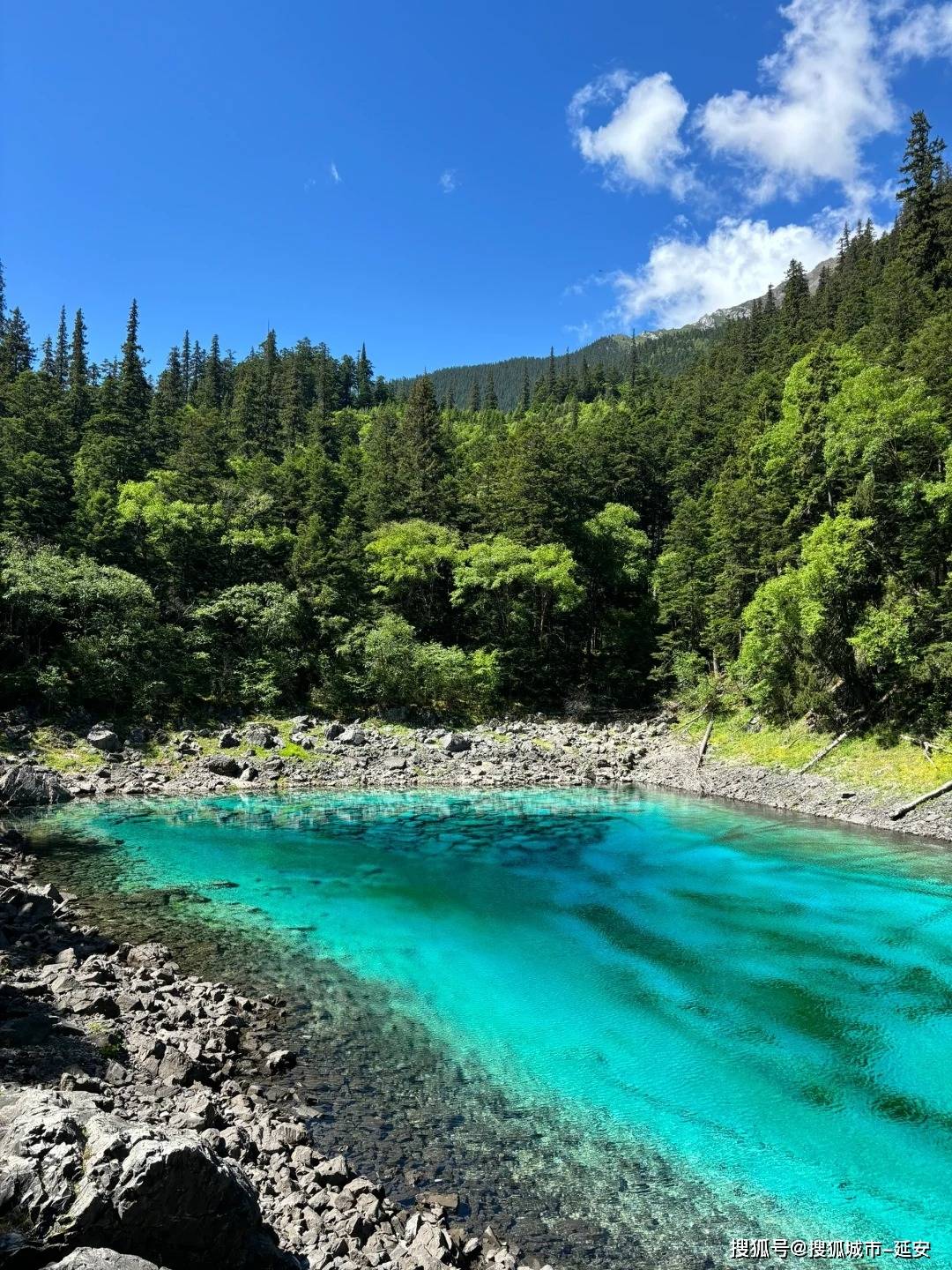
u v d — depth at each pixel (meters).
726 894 24.12
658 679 64.88
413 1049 14.52
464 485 79.31
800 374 56.34
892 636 37.31
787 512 52.94
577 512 71.50
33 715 45.44
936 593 39.94
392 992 17.06
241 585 58.72
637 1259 9.36
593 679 68.12
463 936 20.61
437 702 59.47
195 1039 13.83
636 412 99.12
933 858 27.98
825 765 40.94
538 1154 11.36
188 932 20.34
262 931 20.64
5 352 91.94
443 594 68.69
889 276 73.50
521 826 34.25
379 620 60.00
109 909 21.91
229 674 54.78
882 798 35.38
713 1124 12.25
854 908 22.59
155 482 65.19
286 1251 8.40
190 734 47.94
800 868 26.98
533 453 69.06
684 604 60.44
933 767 35.47
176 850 28.91
